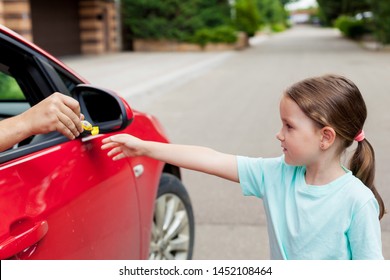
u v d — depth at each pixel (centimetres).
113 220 200
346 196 153
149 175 246
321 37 4788
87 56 2481
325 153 156
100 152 198
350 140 156
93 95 227
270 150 630
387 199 438
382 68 1703
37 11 2178
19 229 143
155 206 276
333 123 149
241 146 654
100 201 190
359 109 154
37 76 196
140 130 253
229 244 359
